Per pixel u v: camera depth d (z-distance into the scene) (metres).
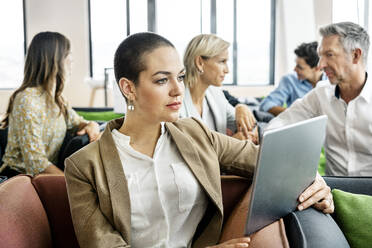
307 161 1.10
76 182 1.12
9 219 1.14
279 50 7.80
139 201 1.16
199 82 2.05
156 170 1.18
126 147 1.18
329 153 2.10
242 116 2.07
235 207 1.33
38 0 7.80
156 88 1.10
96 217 1.09
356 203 1.38
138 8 7.87
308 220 1.11
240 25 7.96
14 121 2.08
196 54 1.98
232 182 1.38
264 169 0.92
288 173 1.03
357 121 1.93
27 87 2.10
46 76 2.10
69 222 1.34
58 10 7.81
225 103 2.20
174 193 1.18
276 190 1.01
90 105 7.91
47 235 1.29
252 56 8.06
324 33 1.92
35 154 2.04
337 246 1.03
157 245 1.17
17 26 7.91
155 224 1.18
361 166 1.97
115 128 1.24
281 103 3.85
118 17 7.93
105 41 8.02
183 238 1.22
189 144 1.23
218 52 1.97
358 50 1.86
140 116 1.16
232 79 8.09
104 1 7.91
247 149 1.33
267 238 1.02
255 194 0.93
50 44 2.10
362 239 1.34
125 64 1.12
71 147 2.23
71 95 7.99
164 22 7.91
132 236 1.18
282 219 1.13
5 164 2.14
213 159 1.26
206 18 7.90
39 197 1.34
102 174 1.13
